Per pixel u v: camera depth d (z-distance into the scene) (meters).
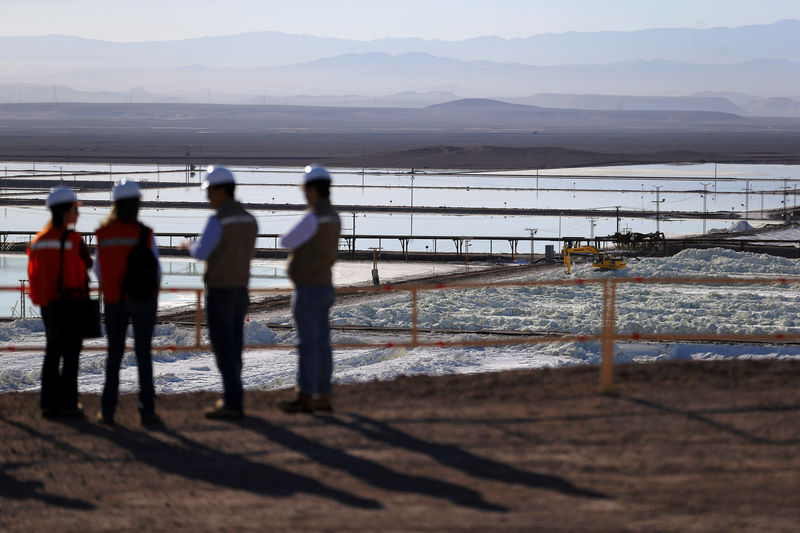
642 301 46.84
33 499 8.40
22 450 9.85
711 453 8.67
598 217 147.62
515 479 8.23
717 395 10.73
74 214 11.09
